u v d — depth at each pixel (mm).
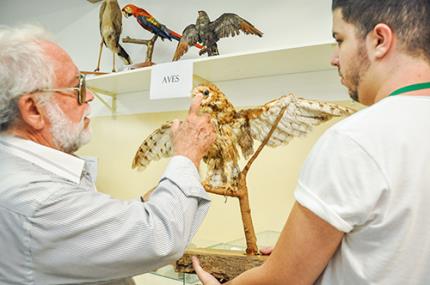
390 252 444
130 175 1662
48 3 2055
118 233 649
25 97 690
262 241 1215
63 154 761
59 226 623
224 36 1262
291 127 986
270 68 1287
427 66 467
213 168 1045
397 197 436
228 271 911
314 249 480
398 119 457
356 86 537
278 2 1368
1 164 688
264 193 1319
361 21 495
